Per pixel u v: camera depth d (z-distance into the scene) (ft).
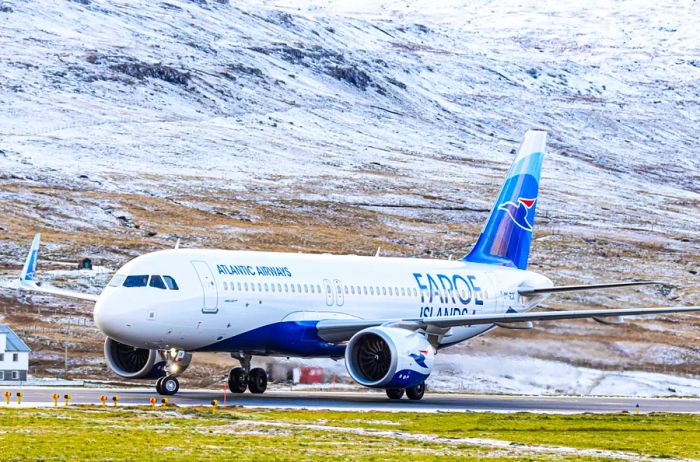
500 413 654.94
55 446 437.17
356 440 489.26
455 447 477.77
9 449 424.05
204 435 490.90
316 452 444.14
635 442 529.04
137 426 517.96
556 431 570.05
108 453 423.23
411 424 567.59
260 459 419.33
